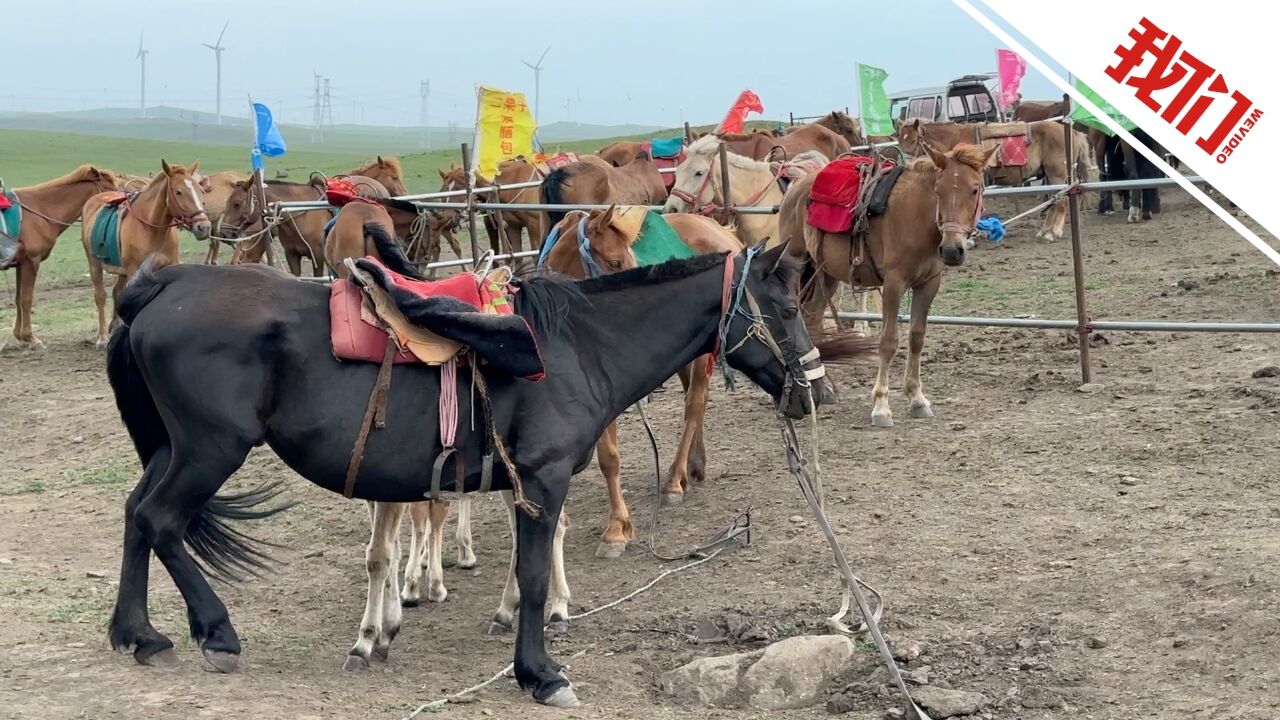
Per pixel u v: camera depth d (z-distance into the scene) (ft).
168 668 18.92
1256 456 27.99
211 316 17.69
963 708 17.54
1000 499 27.02
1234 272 51.37
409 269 19.79
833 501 28.09
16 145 293.64
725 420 35.99
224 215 56.65
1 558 27.40
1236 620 19.45
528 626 18.56
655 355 19.58
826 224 34.47
